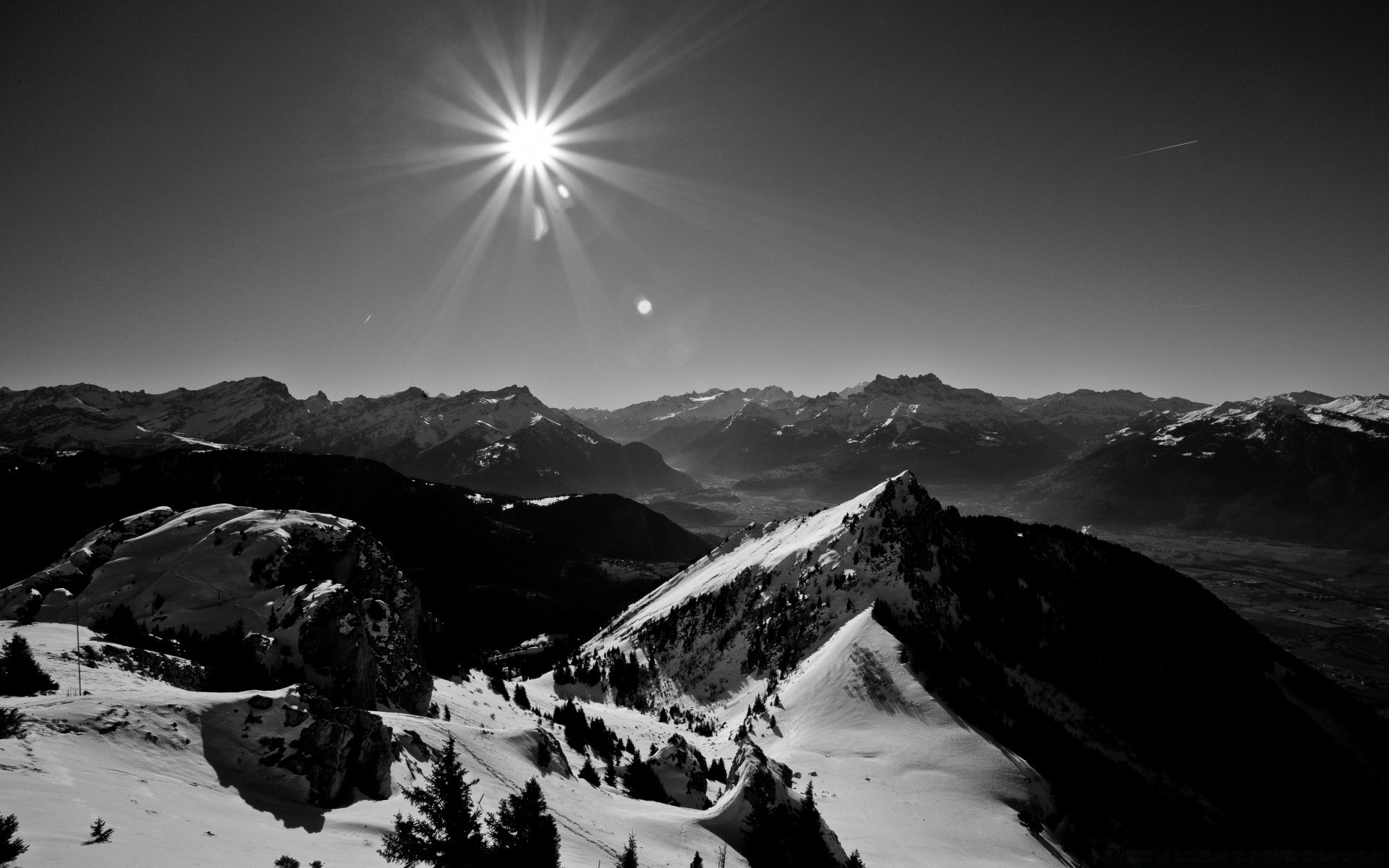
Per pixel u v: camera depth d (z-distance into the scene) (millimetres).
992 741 79688
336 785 32875
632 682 122875
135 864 20031
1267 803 91062
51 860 18719
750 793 50781
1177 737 101312
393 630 66125
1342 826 87938
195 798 27688
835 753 75375
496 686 90000
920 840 57000
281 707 34719
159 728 30906
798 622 119250
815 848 47375
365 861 26531
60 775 24875
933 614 112250
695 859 36312
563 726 74938
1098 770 84812
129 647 47406
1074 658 114125
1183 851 74438
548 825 25578
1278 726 111000
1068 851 64688
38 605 60969
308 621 55562
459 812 25062
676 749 64375
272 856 24484
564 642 194125
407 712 58969
